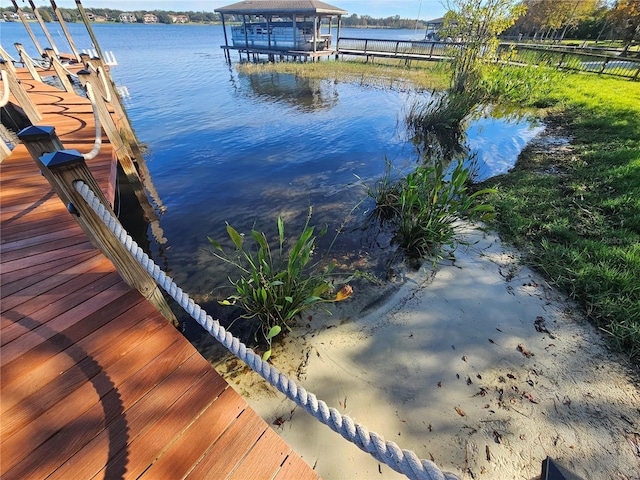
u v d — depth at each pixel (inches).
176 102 409.7
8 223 103.6
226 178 208.8
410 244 129.6
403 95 431.2
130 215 166.9
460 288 107.7
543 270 110.6
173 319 92.6
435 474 30.1
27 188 127.6
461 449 65.6
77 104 259.3
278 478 44.6
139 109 374.9
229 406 52.5
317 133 295.7
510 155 228.4
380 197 165.0
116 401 52.6
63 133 186.9
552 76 393.7
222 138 283.4
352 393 77.6
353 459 65.4
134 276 73.2
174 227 156.6
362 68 620.7
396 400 75.7
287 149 258.5
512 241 127.5
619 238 118.6
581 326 90.3
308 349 89.5
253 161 235.6
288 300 85.4
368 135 289.3
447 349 87.2
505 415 70.8
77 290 75.2
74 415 50.6
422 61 684.7
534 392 75.0
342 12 709.3
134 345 62.1
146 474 44.1
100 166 145.9
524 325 92.4
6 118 269.4
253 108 383.9
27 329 64.9
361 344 90.3
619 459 62.2
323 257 131.3
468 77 352.8
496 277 110.8
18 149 171.3
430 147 257.6
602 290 97.8
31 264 84.2
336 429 34.9
